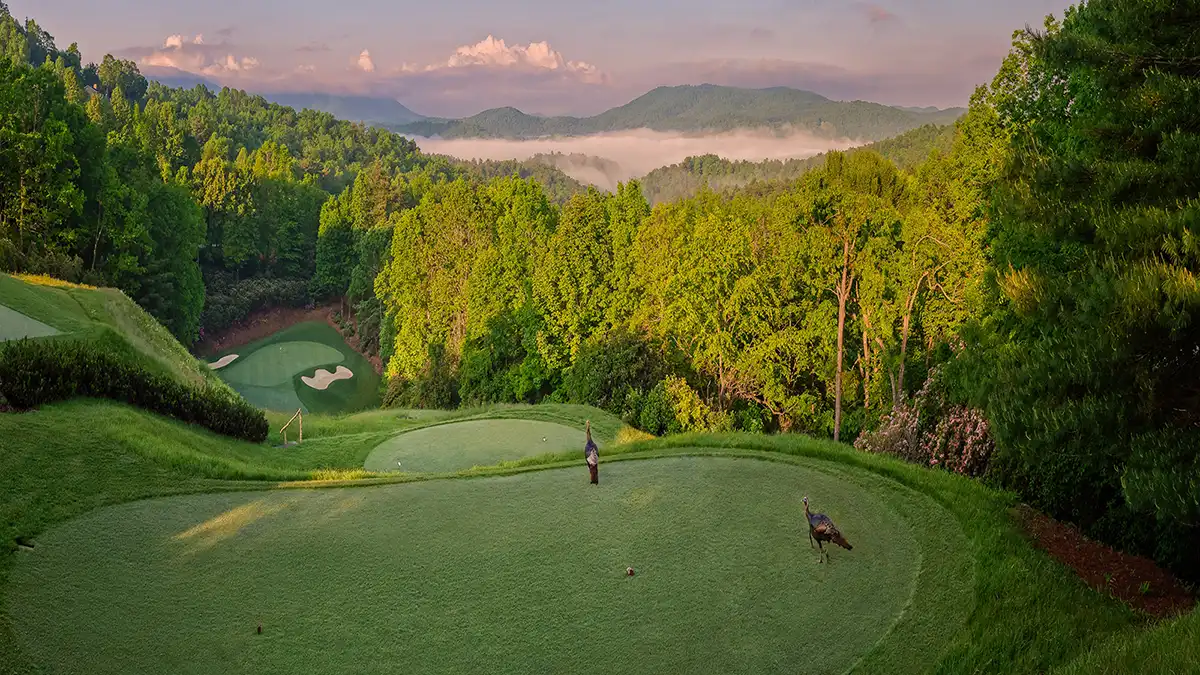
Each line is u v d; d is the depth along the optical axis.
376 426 34.41
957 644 10.59
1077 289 13.49
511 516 15.16
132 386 23.53
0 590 11.96
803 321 47.00
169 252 70.88
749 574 12.50
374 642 10.89
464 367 59.91
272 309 105.69
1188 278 10.68
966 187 36.78
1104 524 15.45
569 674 10.11
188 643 10.85
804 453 18.50
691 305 46.56
